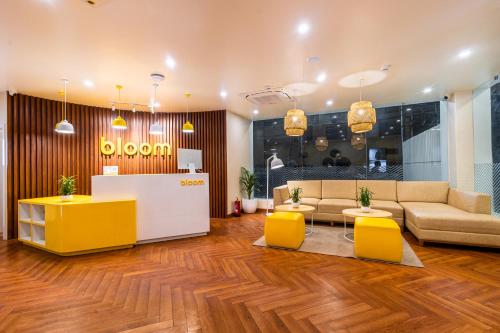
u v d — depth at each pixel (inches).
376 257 137.9
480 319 84.9
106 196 169.5
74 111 236.2
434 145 246.2
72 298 101.7
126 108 257.6
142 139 269.9
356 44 129.8
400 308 92.0
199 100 230.7
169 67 155.6
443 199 214.5
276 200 237.5
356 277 118.3
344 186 248.4
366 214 164.2
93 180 166.7
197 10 100.4
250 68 158.6
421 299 98.0
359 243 141.7
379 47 133.3
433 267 128.5
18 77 168.9
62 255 153.4
